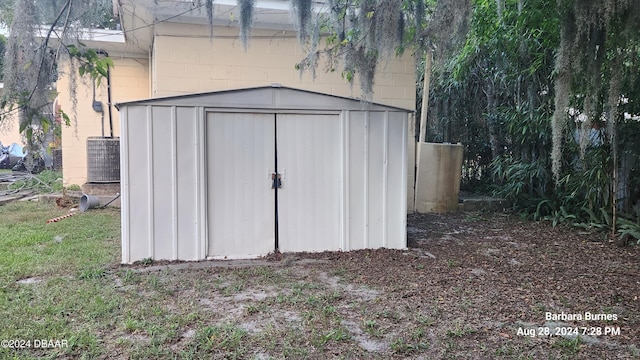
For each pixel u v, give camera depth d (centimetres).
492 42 627
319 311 320
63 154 862
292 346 265
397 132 501
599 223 608
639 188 614
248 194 470
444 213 756
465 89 898
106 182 777
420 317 311
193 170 452
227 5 600
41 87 348
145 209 442
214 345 265
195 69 653
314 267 432
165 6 594
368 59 448
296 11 434
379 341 276
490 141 849
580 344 274
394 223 505
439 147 758
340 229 491
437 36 404
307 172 483
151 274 403
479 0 543
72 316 304
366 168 493
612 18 354
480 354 261
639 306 337
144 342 267
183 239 453
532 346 271
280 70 684
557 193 691
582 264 457
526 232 612
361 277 402
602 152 580
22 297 336
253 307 325
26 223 629
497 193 790
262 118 471
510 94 764
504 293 364
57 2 356
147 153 440
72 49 348
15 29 330
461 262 457
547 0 489
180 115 446
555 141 416
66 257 451
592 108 421
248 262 452
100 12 406
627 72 434
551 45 580
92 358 248
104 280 384
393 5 405
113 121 866
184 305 329
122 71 858
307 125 480
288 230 481
